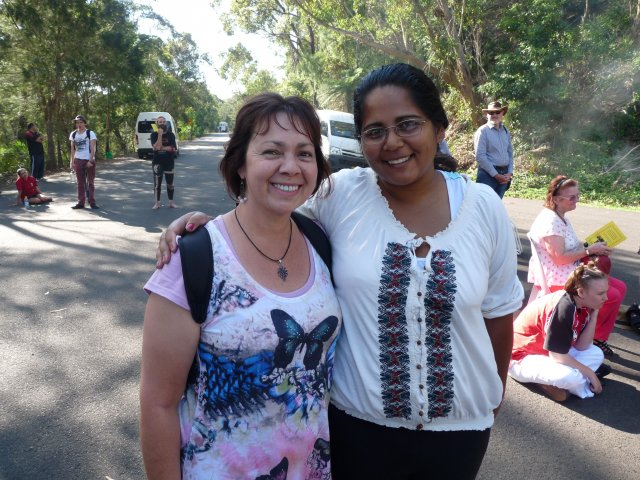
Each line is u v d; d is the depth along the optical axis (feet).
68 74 70.85
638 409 11.34
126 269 20.86
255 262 4.95
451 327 5.13
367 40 62.23
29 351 13.44
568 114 52.95
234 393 4.73
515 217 33.76
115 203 36.78
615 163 48.65
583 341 12.26
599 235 14.67
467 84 58.75
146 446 4.79
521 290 5.73
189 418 4.94
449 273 5.08
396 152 5.12
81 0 68.13
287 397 4.87
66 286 18.65
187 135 179.83
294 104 5.02
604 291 11.68
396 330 5.13
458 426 5.34
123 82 81.05
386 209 5.39
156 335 4.68
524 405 11.48
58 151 74.02
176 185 47.09
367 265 5.21
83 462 9.14
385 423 5.31
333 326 5.16
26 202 35.50
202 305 4.64
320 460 5.24
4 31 65.16
